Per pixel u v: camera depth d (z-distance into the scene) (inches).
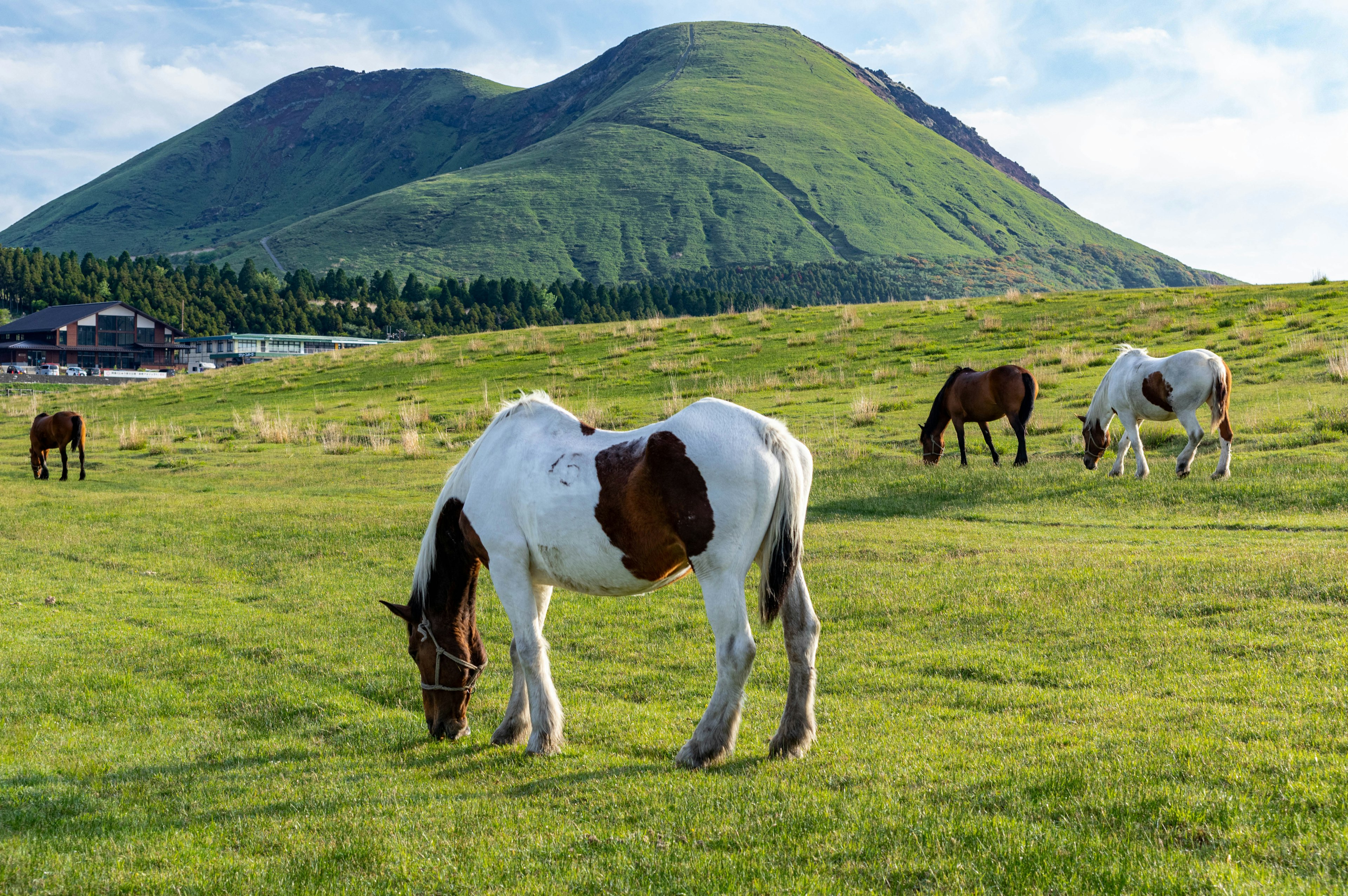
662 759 208.8
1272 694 219.0
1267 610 289.9
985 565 391.9
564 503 207.5
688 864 143.3
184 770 215.8
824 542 466.0
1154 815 148.0
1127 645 276.4
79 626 374.6
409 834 165.8
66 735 245.9
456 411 1149.1
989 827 148.3
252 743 237.3
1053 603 326.0
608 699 267.9
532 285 5812.0
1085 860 133.0
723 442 196.9
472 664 237.6
